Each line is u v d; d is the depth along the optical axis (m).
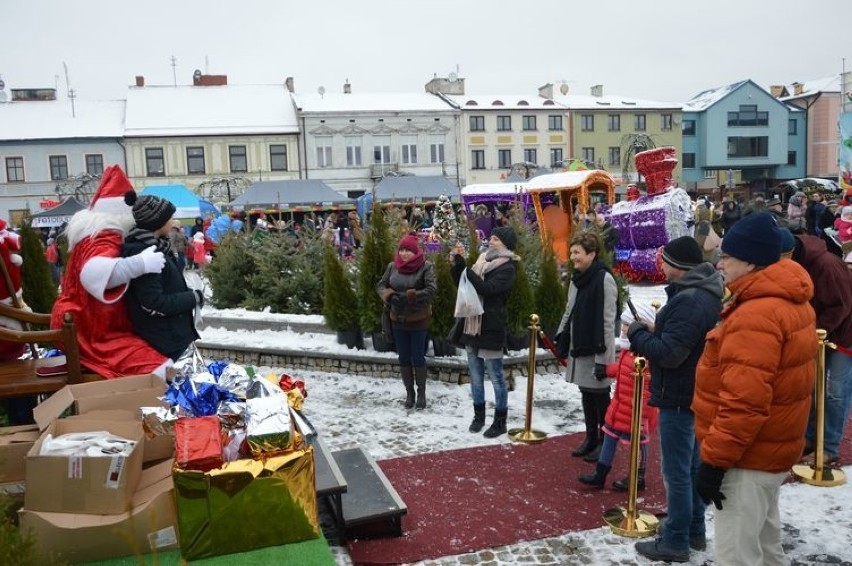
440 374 7.37
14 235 5.36
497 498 4.48
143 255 3.99
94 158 41.53
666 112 49.56
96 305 4.08
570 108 47.34
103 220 4.09
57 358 4.67
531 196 18.78
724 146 53.44
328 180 44.06
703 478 2.77
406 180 30.50
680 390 3.47
